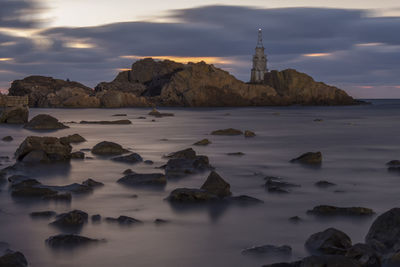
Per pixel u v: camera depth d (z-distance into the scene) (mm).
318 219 11688
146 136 37219
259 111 117500
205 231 10664
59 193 14219
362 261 8438
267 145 30344
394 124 57812
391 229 9484
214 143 31438
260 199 13906
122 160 21578
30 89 163250
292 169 19922
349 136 38625
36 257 8930
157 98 168375
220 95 162625
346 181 17047
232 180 17141
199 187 15602
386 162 22234
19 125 49625
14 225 10992
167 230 10703
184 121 65250
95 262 8695
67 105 145625
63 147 22125
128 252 9219
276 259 8906
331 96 182000
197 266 8555
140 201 13539
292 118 77250
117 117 78500
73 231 10539
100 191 14875
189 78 166750
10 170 18625
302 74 182875
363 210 12227
